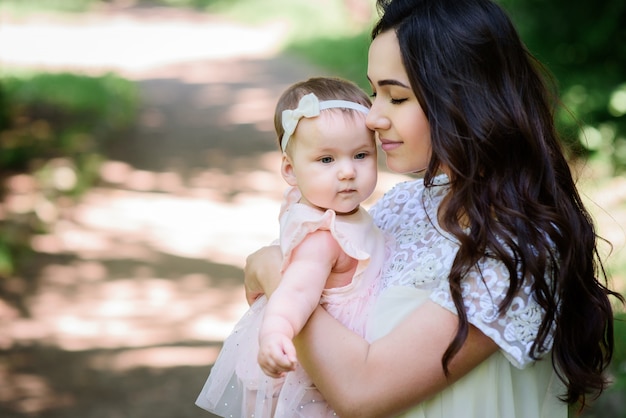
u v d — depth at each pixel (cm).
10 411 570
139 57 2231
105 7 3294
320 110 235
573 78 1101
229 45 2416
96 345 674
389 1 231
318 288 227
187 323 717
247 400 252
